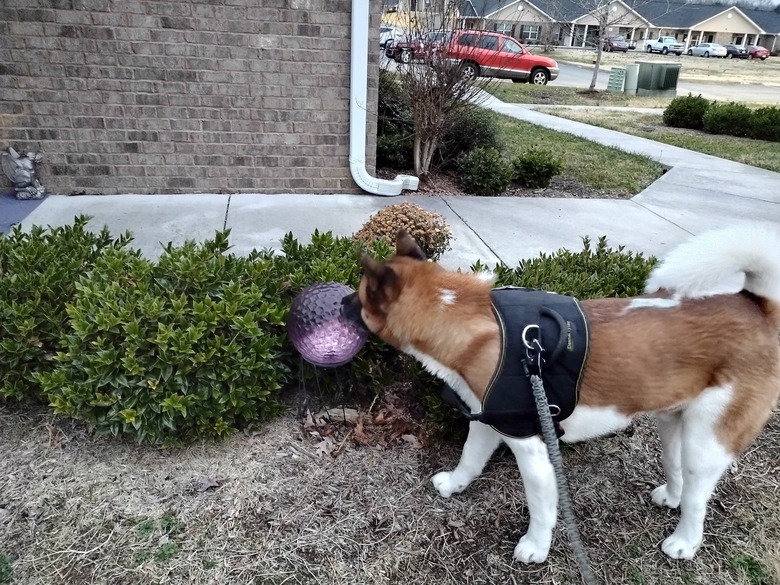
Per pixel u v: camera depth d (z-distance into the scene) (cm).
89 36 617
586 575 194
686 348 216
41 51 614
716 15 7481
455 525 268
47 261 348
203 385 289
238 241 554
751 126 1431
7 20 599
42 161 653
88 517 260
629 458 315
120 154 665
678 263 218
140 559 243
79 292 318
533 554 248
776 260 213
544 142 1184
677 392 220
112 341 288
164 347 277
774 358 221
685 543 253
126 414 275
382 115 852
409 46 755
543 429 201
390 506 275
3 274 338
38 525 256
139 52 630
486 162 771
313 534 259
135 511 265
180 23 626
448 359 218
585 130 1420
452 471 292
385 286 218
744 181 931
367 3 639
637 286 353
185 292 320
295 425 318
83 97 638
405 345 228
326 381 318
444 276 225
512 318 214
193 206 650
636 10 6431
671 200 796
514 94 2188
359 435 309
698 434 226
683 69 4247
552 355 210
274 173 705
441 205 709
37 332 306
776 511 286
